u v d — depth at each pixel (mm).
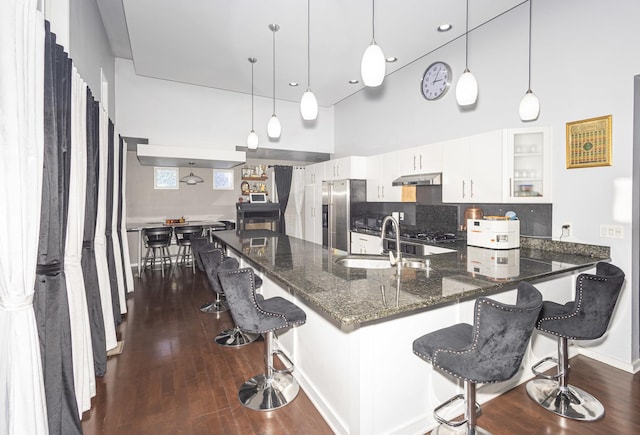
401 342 1742
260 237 3977
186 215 6934
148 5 3152
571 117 2832
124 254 4590
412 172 4230
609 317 1895
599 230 2672
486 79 3553
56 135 1712
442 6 3186
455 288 1724
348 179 5164
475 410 1625
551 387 2232
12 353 1415
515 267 2256
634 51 2447
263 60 4398
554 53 2943
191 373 2486
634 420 1954
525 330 1374
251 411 2035
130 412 2033
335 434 1833
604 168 2637
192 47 4020
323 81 5180
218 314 3762
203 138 5520
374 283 1830
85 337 2123
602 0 2611
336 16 3334
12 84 1367
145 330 3312
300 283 1839
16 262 1411
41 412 1492
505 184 3090
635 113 2477
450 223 4039
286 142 6215
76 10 2535
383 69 2016
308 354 2191
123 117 4996
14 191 1393
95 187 2787
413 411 1796
